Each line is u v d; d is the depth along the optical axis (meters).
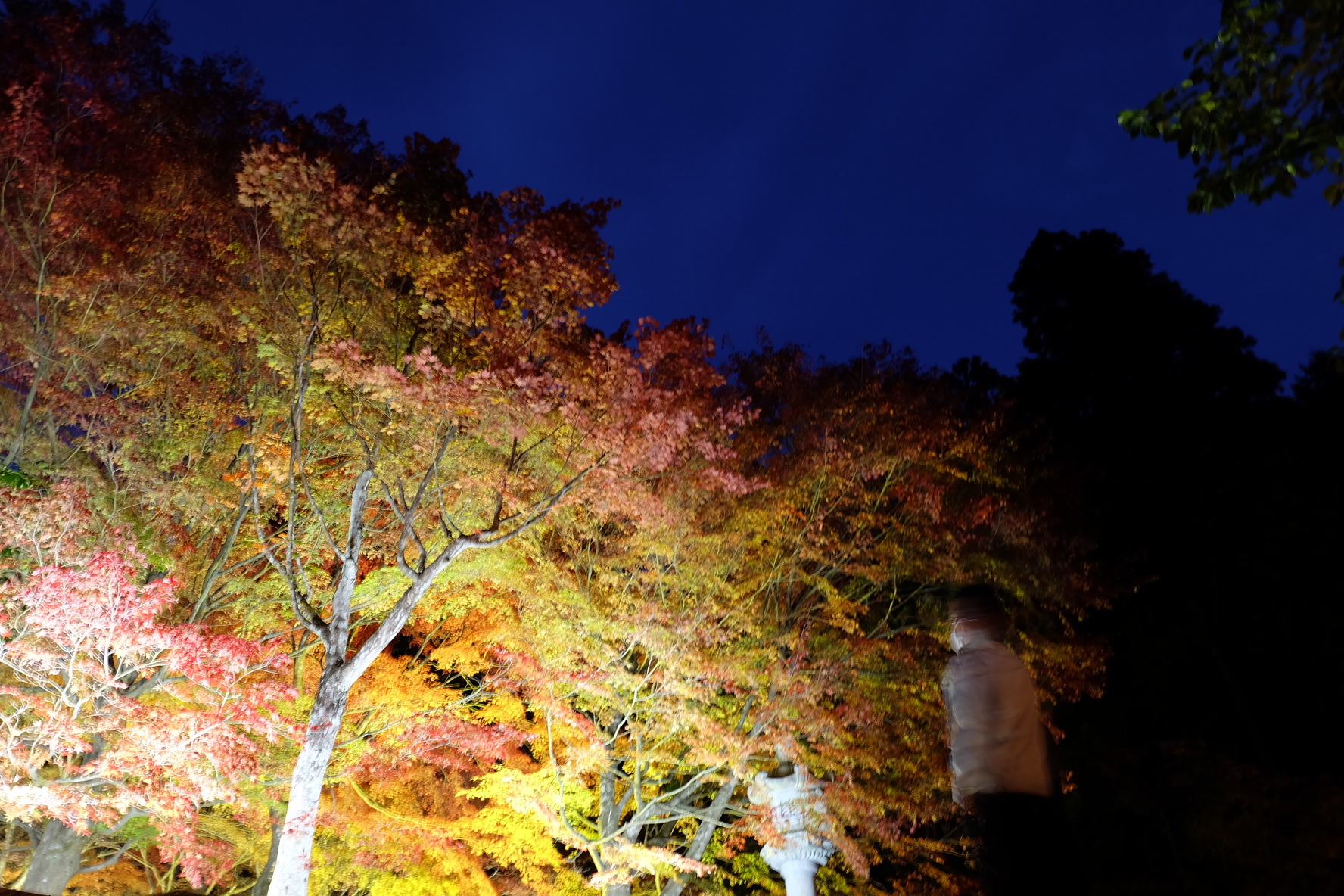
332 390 12.91
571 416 11.77
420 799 17.33
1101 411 26.62
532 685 13.38
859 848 12.45
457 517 13.85
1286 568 21.39
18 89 12.45
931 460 15.19
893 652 13.69
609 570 14.00
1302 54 4.67
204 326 13.45
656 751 13.50
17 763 9.45
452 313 12.12
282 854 10.47
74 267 13.08
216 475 13.94
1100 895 18.20
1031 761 3.42
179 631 10.15
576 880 14.44
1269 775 17.84
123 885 17.53
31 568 10.76
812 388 16.22
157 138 13.44
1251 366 25.70
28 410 12.91
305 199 11.32
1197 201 5.10
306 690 15.53
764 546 14.81
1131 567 22.11
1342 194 4.78
